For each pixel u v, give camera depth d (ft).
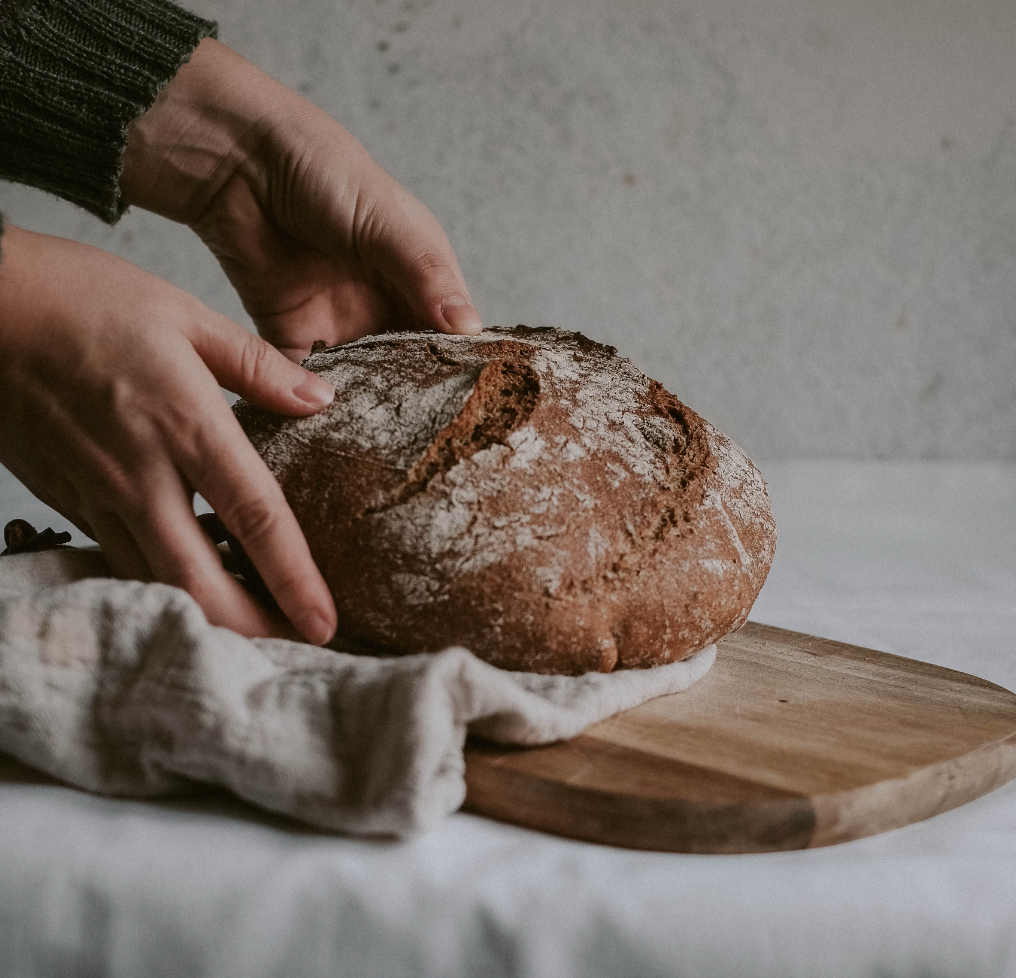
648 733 2.84
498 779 2.51
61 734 2.41
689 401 10.46
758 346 10.41
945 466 10.26
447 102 9.70
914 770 2.64
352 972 2.14
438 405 3.21
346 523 3.06
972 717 3.12
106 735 2.45
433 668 2.31
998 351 10.63
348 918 2.14
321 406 3.27
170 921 2.13
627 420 3.35
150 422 2.91
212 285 9.41
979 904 2.29
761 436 10.59
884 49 9.97
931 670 3.61
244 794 2.34
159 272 9.30
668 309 10.27
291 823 2.37
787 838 2.45
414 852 2.27
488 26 9.58
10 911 2.14
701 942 2.16
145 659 2.47
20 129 4.03
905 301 10.46
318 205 4.36
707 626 3.21
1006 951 2.27
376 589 3.01
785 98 9.98
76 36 3.94
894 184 10.22
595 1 9.64
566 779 2.46
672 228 10.12
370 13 9.43
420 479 3.09
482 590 2.94
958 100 10.12
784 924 2.19
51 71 3.93
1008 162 10.27
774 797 2.43
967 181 10.28
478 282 10.09
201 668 2.35
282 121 4.33
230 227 4.69
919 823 2.70
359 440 3.18
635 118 9.88
